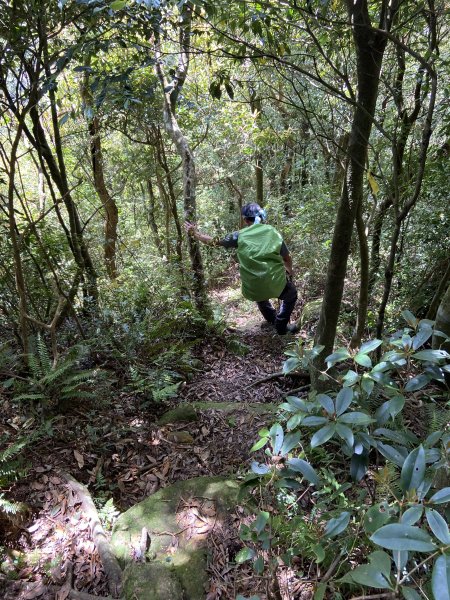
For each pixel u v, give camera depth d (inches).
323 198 226.7
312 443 59.2
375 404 91.9
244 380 161.2
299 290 237.8
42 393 120.2
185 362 162.9
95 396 121.6
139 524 92.5
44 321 155.3
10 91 135.6
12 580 81.8
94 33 106.2
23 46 104.2
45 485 101.4
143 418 132.3
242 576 79.8
